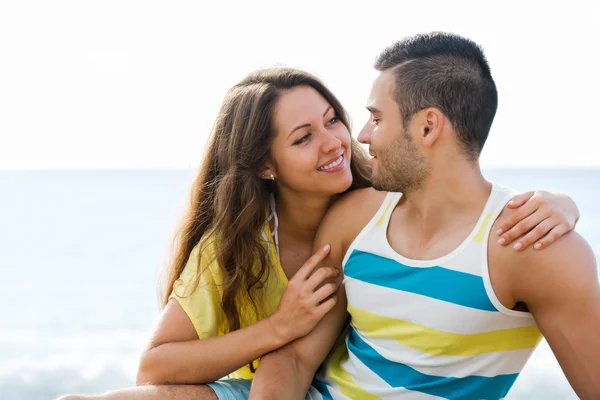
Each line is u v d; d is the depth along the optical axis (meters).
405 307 2.47
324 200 2.96
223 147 3.04
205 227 3.11
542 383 9.49
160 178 56.88
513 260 2.28
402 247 2.53
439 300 2.39
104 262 20.66
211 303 2.85
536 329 2.41
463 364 2.41
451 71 2.37
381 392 2.53
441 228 2.45
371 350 2.59
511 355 2.41
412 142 2.41
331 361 2.82
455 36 2.45
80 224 27.98
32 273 19.30
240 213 2.92
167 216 30.31
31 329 14.13
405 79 2.41
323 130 2.87
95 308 15.63
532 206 2.28
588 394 2.24
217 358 2.69
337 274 2.75
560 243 2.22
